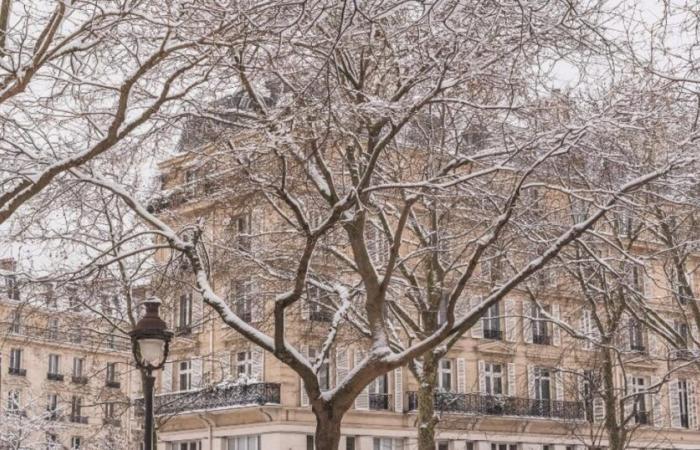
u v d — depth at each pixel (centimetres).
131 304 2878
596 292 3183
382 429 5359
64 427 4731
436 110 2308
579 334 3048
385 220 2545
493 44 1900
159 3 1812
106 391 4109
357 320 2803
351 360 4912
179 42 1767
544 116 2188
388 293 2770
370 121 2077
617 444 3102
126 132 1731
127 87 1656
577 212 2555
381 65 2125
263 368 5138
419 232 2748
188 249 2133
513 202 2022
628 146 2442
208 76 1945
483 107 1973
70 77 1888
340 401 2047
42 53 1603
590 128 2003
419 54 1969
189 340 5116
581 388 5597
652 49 2061
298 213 1998
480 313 2047
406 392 5497
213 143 2202
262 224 3153
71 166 1714
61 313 2948
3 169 1870
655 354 5438
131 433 5462
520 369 5725
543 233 2659
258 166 2317
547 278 3309
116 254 2536
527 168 2127
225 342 5084
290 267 2716
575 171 2395
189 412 5225
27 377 6512
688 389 6106
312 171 2177
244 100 2458
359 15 1877
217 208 2509
